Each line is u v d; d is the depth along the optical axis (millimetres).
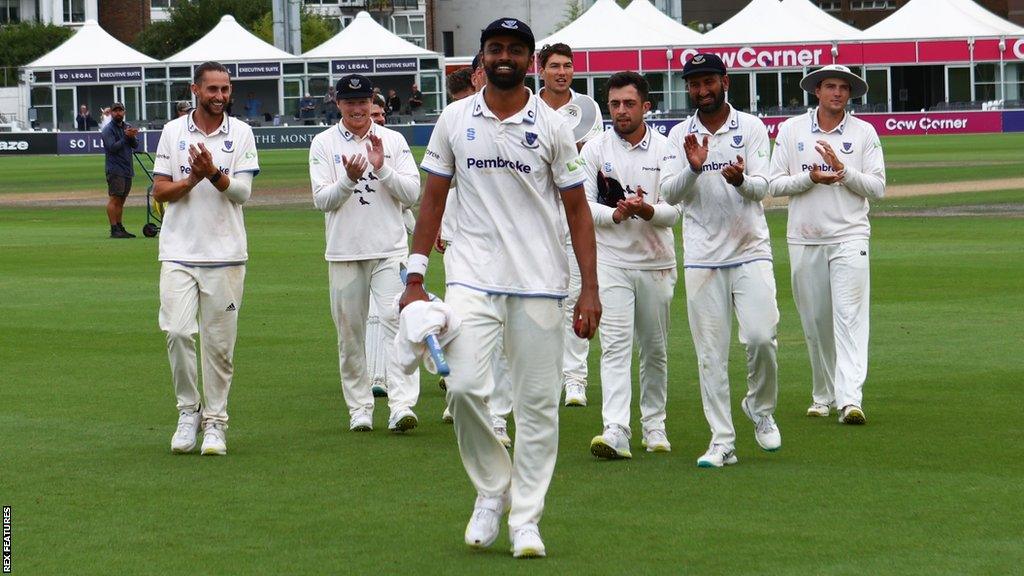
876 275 23703
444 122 8945
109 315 20172
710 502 10102
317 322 19422
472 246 8930
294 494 10438
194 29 121188
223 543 9133
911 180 46969
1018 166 52344
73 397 14336
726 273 11359
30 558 8805
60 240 32188
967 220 33406
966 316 19094
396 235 12938
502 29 8625
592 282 8969
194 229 11859
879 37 90938
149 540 9211
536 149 8797
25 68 95312
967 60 91250
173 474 11086
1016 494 10180
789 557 8703
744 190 11031
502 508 9023
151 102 96250
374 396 14906
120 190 32625
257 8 122312
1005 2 131625
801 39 90500
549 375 8938
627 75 11883
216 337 11930
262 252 28859
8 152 88625
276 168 64062
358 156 12367
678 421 13227
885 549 8844
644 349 11984
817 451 11766
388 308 12812
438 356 8500
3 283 23969
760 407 11672
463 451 8977
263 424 13141
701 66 11125
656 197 11891
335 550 8969
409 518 9750
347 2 134875
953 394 14133
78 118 93438
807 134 13359
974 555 8695
